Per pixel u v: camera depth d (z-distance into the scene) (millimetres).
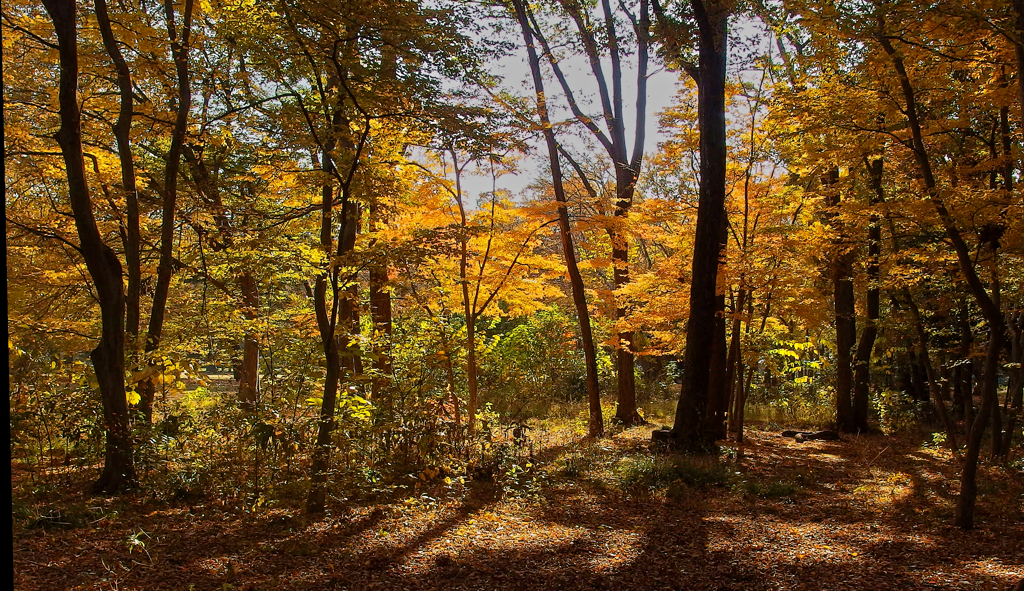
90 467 8008
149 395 8945
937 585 5441
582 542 6688
